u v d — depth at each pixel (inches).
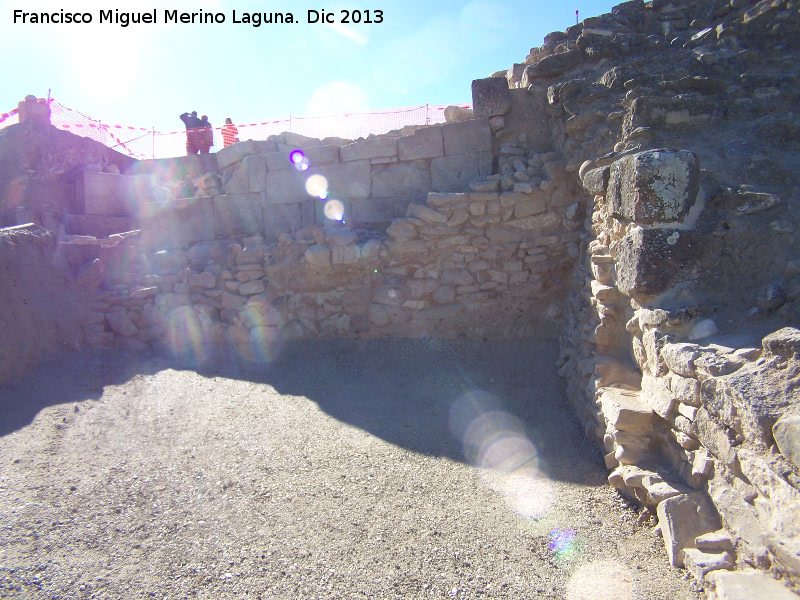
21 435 162.2
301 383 215.8
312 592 100.3
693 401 110.0
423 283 246.4
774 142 158.9
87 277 263.6
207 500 132.1
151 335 261.7
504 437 169.5
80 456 153.3
